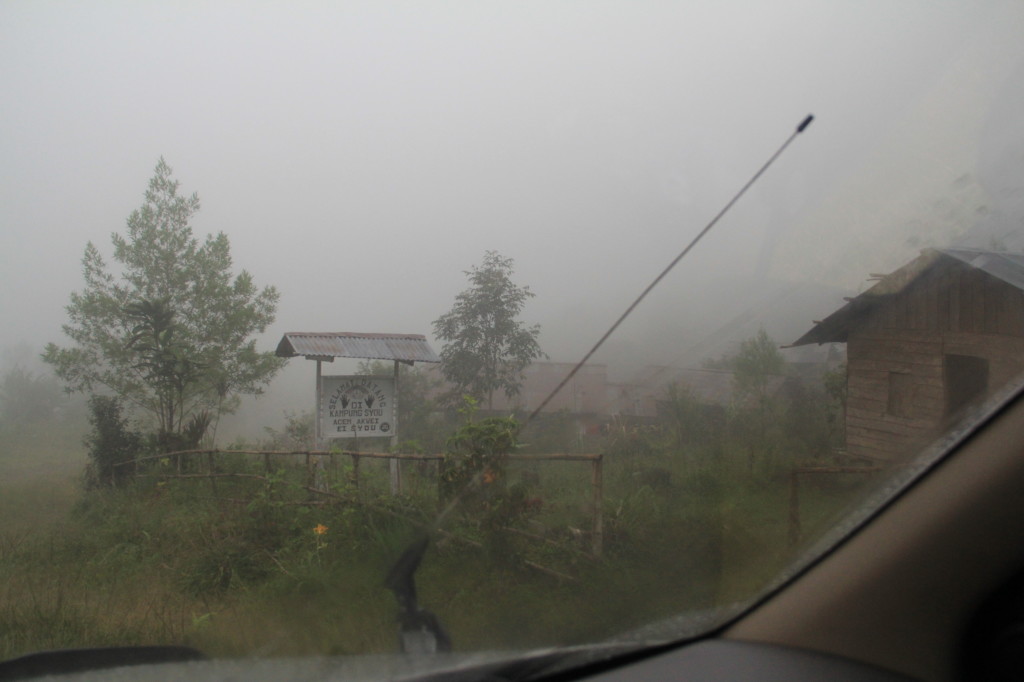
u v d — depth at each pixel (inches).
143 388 633.6
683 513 206.4
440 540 144.6
